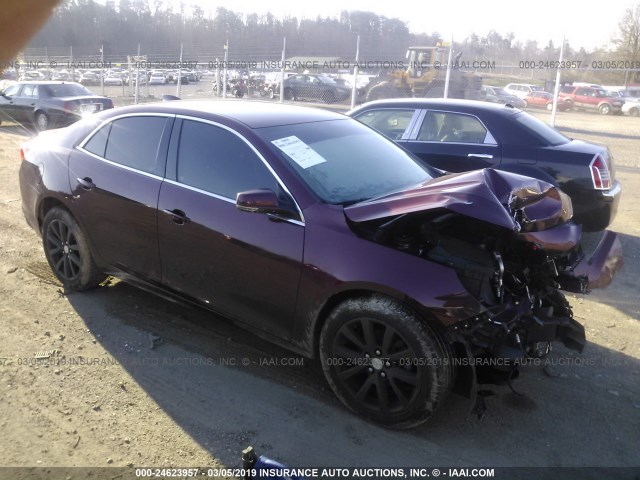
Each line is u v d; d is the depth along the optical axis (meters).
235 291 3.52
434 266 2.90
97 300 4.56
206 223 3.55
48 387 3.40
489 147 6.38
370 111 7.33
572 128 20.22
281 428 3.11
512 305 3.13
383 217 2.98
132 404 3.27
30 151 4.82
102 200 4.12
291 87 20.22
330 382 3.26
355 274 3.00
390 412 3.06
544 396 3.46
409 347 2.92
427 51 17.61
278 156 3.43
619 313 4.68
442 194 2.93
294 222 3.25
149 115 4.08
